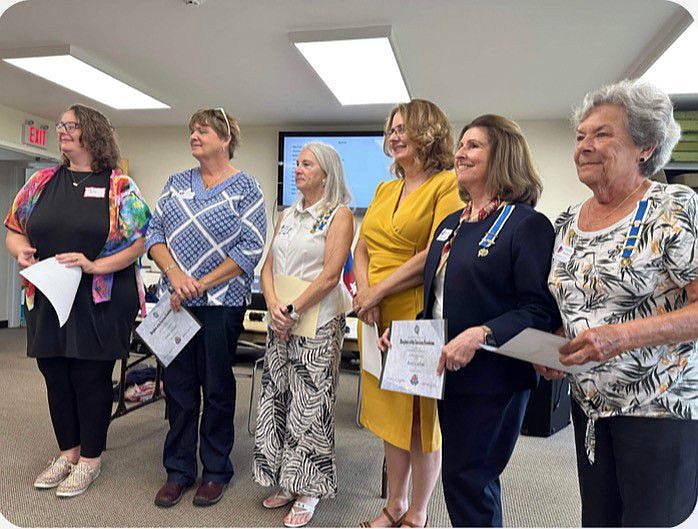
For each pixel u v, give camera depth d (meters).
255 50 3.65
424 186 1.60
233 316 2.05
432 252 1.40
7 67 4.09
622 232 1.00
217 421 2.05
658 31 3.14
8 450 2.48
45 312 1.99
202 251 1.97
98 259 2.03
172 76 4.23
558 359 1.02
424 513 1.68
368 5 2.96
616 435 1.02
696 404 0.97
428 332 1.24
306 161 1.98
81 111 2.08
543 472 2.47
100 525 1.80
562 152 5.10
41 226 2.01
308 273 1.94
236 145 2.15
